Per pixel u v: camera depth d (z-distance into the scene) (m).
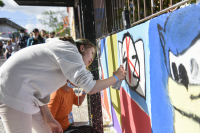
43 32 7.34
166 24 1.11
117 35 2.25
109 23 3.26
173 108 1.10
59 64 1.30
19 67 1.33
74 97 2.29
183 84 0.99
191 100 0.93
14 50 10.79
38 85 1.37
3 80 1.33
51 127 1.69
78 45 1.52
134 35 1.67
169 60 1.11
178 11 0.99
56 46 1.35
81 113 3.57
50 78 1.39
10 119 1.37
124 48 2.00
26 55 1.37
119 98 2.36
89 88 1.29
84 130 1.77
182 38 0.97
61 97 1.84
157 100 1.30
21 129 1.39
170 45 1.08
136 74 1.68
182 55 0.97
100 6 4.02
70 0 4.00
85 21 1.94
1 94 1.33
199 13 0.83
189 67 0.92
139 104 1.65
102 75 3.38
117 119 2.51
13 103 1.32
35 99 1.42
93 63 1.98
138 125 1.70
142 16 2.48
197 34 0.85
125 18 1.97
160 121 1.28
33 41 5.59
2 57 20.22
